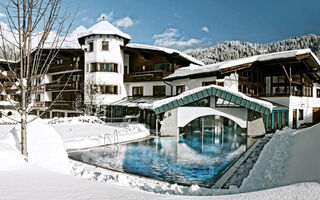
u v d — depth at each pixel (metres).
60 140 7.82
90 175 7.69
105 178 7.37
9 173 4.94
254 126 17.58
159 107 17.31
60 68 31.59
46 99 34.19
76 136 15.50
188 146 14.89
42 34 6.41
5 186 4.01
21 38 6.09
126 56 31.25
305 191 3.19
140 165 10.19
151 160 11.11
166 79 25.64
